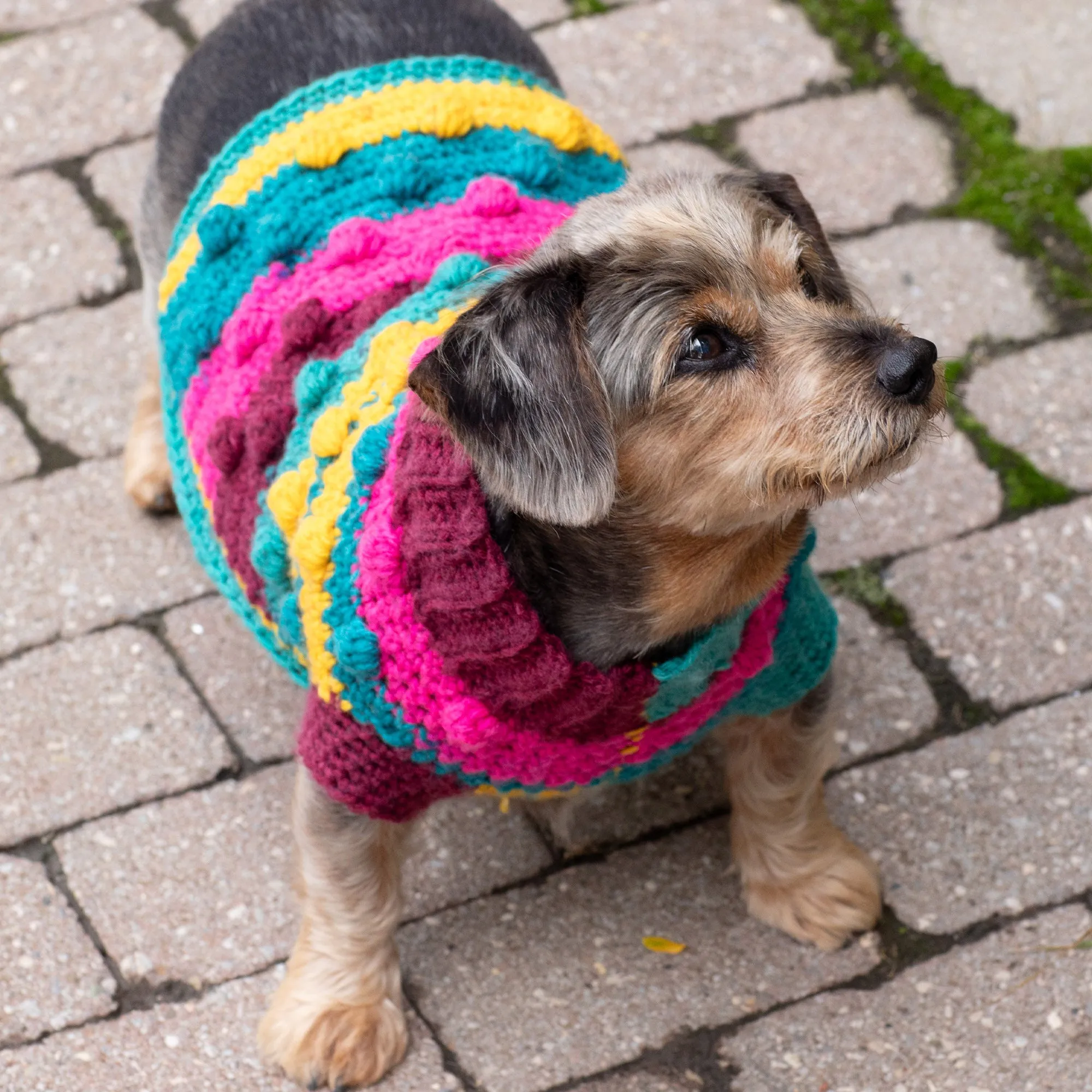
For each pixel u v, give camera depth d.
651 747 1.63
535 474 1.54
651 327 1.58
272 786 1.78
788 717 1.68
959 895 1.73
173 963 1.73
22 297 1.97
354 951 1.69
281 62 1.74
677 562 1.58
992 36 2.05
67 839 1.77
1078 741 1.77
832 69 2.05
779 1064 1.68
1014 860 1.74
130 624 1.84
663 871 1.75
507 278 1.57
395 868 1.68
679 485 1.58
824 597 1.67
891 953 1.71
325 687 1.60
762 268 1.61
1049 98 2.02
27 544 1.87
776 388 1.58
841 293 1.68
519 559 1.57
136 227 1.85
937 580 1.83
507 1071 1.69
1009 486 1.86
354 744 1.60
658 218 1.60
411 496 1.56
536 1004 1.71
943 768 1.77
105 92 2.07
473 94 1.69
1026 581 1.83
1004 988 1.69
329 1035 1.68
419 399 1.57
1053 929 1.71
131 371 1.94
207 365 1.66
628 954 1.72
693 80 2.05
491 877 1.75
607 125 2.03
